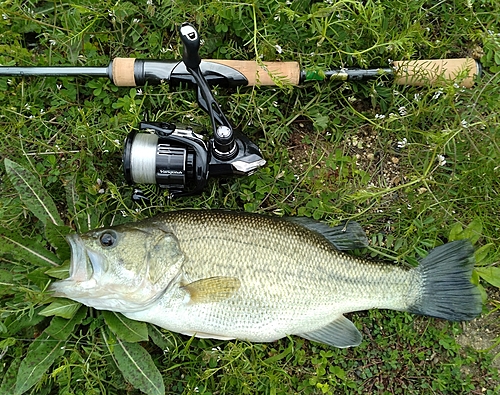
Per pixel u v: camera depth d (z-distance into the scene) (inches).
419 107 14.5
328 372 15.5
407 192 15.7
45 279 13.7
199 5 15.1
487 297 15.8
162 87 14.5
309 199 15.6
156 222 13.2
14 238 14.0
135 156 13.1
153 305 13.1
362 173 15.4
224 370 14.6
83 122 14.6
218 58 15.6
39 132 15.4
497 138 14.9
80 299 13.1
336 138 15.8
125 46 15.7
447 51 15.7
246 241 13.1
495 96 15.4
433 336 15.5
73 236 12.8
